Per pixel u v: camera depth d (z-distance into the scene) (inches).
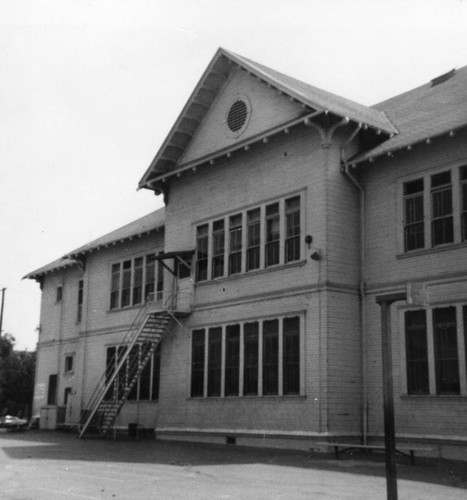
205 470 620.1
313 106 876.0
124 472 605.0
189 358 1042.1
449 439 751.7
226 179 1031.0
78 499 452.1
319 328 850.8
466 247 774.5
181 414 1039.0
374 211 883.4
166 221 1133.1
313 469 629.0
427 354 792.3
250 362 943.0
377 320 856.9
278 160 951.0
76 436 1189.1
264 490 489.7
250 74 997.2
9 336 2714.1
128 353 1138.7
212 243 1037.8
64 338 1567.4
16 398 2605.8
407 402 799.7
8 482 537.6
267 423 894.4
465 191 789.2
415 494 472.4
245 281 968.9
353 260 884.0
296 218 916.0
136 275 1330.0
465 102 866.1
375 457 748.6
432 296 797.9
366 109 1022.4
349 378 848.3
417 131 853.8
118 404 1171.3
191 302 1052.5
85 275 1480.1
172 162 1123.9
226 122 1035.3
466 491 488.7
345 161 890.1
